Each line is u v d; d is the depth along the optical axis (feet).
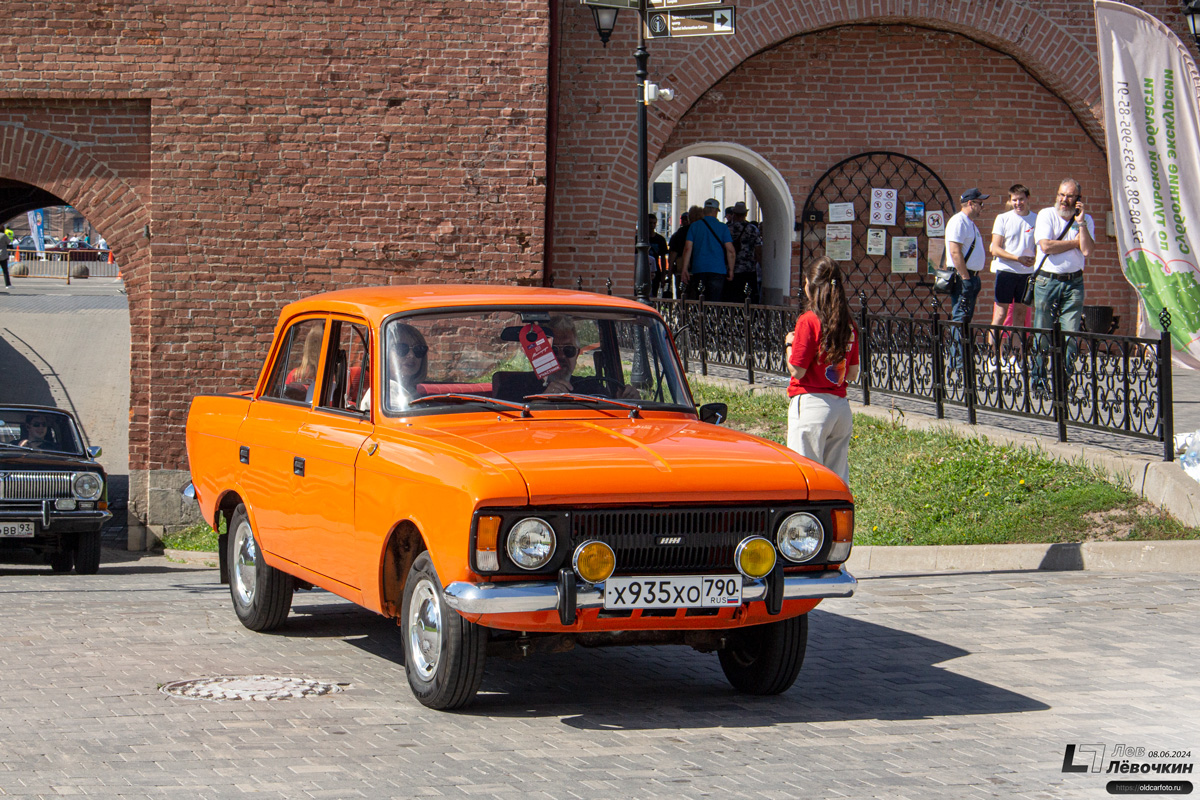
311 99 64.75
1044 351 46.29
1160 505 39.65
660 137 76.74
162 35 64.13
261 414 30.42
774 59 81.61
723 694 25.16
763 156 82.23
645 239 54.75
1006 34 79.41
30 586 42.55
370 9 64.69
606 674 26.96
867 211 83.10
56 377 133.18
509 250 65.92
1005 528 40.27
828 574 22.95
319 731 21.80
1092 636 29.76
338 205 65.10
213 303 64.90
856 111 82.48
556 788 18.74
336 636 30.76
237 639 30.27
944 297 83.46
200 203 64.64
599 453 22.56
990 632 30.37
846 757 20.58
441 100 65.26
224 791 18.43
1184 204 63.82
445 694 22.71
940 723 22.81
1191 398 58.13
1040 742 21.57
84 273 232.53
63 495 54.54
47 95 64.13
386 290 28.94
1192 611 32.22
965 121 82.79
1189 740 21.68
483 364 26.13
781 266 84.07
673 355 27.73
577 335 26.96
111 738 21.25
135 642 29.81
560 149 76.02
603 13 53.78
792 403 34.14
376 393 25.71
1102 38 63.77
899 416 52.70
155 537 65.05
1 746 20.72
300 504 27.61
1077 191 54.65
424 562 23.17
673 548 21.99
